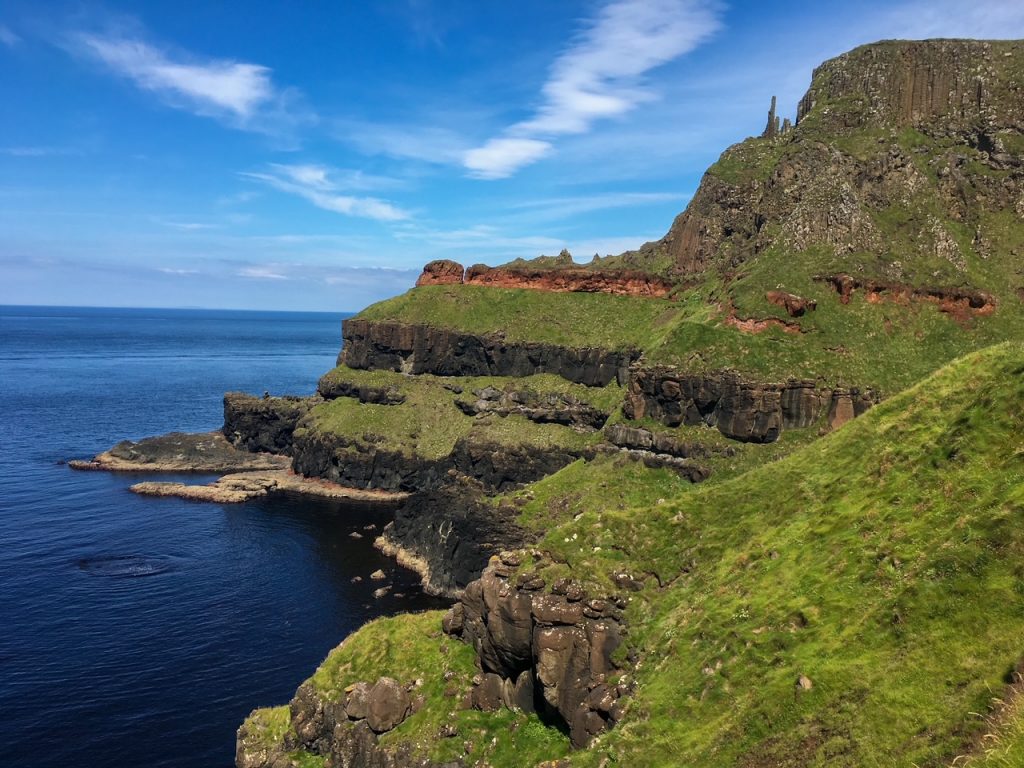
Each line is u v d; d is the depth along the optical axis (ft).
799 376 281.95
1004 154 379.76
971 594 90.38
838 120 431.02
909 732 79.51
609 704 117.70
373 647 154.30
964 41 426.92
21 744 169.68
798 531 128.36
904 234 357.41
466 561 262.06
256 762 150.20
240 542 321.73
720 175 490.90
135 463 462.19
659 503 155.33
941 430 125.29
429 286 541.34
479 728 132.57
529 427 403.95
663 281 481.05
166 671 204.44
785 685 97.19
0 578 267.80
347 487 422.41
